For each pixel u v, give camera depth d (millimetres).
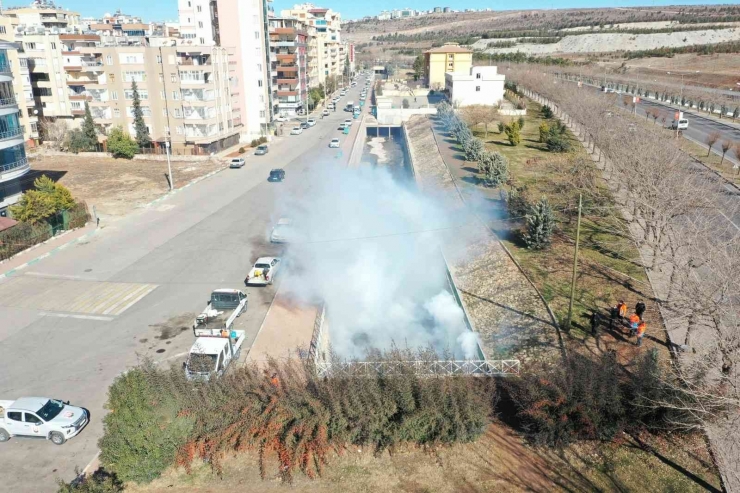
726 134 66438
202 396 19172
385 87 137375
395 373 19641
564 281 30516
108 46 73250
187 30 100500
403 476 17766
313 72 134625
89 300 31562
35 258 37406
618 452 18281
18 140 43188
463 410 18734
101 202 51938
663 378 18938
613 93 95125
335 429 18688
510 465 17984
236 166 65625
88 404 22328
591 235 36188
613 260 32406
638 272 30750
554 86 91938
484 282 32750
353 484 17531
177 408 18719
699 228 25234
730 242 21984
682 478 17125
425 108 97562
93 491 16219
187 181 59469
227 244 40781
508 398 21172
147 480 17719
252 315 29922
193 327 28250
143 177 61688
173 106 71625
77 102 83625
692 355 22500
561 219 38906
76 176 62375
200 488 17609
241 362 24812
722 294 19641
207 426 18750
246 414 18906
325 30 157625
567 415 18453
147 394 18578
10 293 32469
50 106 84188
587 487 17000
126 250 39438
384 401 18875
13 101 43125
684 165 37562
